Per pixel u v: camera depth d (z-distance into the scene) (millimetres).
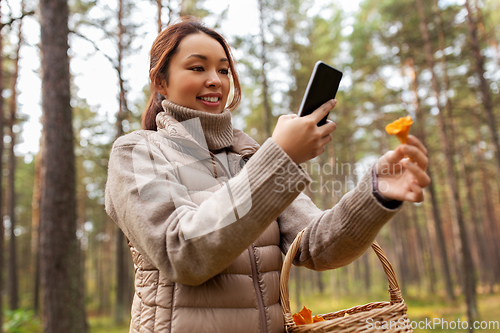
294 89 11875
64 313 4176
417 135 12164
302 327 871
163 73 1090
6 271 19156
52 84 4488
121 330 11414
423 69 12156
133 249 936
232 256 707
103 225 20078
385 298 16047
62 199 4359
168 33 1120
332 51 12602
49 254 4230
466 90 11805
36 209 12305
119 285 12602
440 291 19516
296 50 11438
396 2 11219
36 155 11742
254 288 903
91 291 29109
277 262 1020
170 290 839
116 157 918
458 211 9812
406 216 20047
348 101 13758
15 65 9859
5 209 15305
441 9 10492
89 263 32250
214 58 1057
